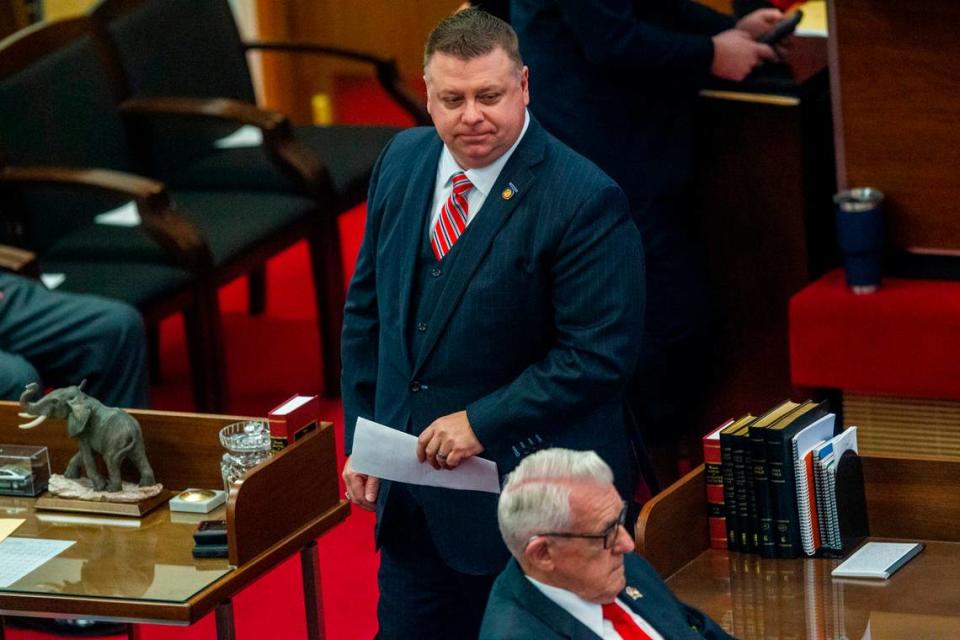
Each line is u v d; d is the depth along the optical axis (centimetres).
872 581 1262
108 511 1400
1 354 1861
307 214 2202
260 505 1323
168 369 2397
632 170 1789
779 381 1922
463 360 1288
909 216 1775
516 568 1054
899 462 1343
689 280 1845
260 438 1379
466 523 1308
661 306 1833
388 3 3114
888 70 1742
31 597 1272
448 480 1294
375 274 1367
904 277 1794
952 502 1332
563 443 1284
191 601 1254
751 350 1927
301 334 2503
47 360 1916
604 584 1032
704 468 1328
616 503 1027
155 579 1291
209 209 2183
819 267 1920
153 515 1402
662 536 1283
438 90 1234
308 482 1380
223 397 2077
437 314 1285
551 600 1038
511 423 1261
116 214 2678
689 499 1313
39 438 1485
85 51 2184
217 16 2391
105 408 1416
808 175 1866
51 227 2086
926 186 1759
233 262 2086
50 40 2148
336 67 3172
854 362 1745
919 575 1270
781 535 1305
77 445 1479
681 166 1814
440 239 1287
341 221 2892
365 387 1388
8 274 1959
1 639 1499
